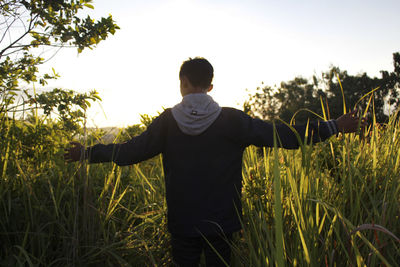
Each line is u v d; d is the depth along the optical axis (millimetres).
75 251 1932
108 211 2227
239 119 1688
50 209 2125
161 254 2240
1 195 1891
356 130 1799
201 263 2105
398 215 1700
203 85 1723
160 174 3094
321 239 1599
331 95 38688
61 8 2377
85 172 2053
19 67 2348
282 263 1026
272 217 1932
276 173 1075
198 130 1653
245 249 2014
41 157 2197
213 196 1666
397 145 2377
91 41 2396
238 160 1740
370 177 2094
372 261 1290
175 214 1722
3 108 2180
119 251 2088
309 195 1635
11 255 1817
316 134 1775
